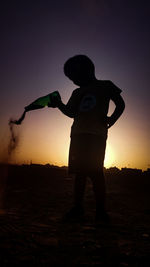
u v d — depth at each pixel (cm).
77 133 288
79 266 152
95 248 187
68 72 305
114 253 178
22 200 418
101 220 277
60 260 160
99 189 282
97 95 296
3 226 236
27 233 217
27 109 297
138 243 206
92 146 281
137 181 948
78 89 314
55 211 333
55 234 220
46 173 1098
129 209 385
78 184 291
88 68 302
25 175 913
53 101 300
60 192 557
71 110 310
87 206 396
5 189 564
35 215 299
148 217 325
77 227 250
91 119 286
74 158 288
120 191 666
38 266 148
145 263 161
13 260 155
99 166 282
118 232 240
